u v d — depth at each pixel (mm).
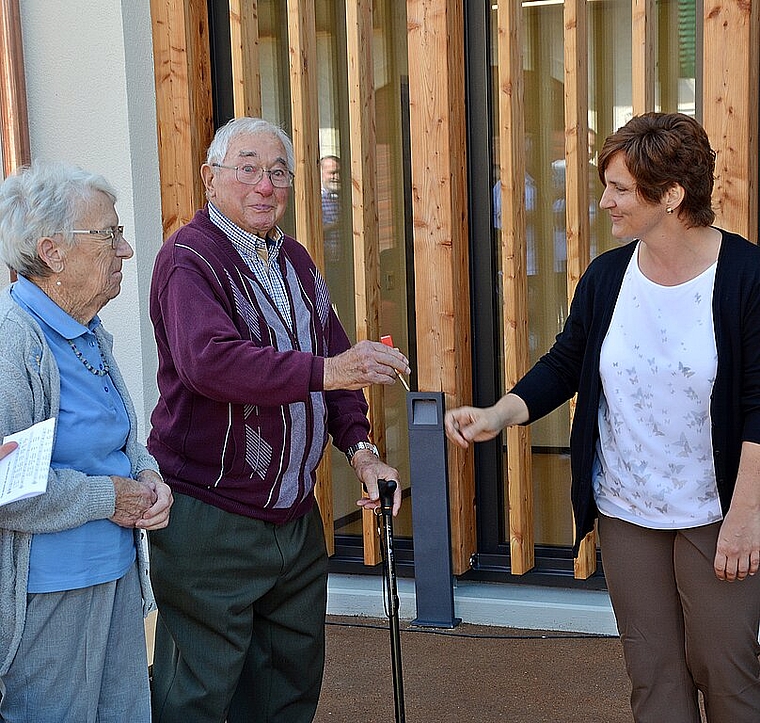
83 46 4086
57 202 1962
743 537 2127
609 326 2279
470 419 2375
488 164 4020
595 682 3455
